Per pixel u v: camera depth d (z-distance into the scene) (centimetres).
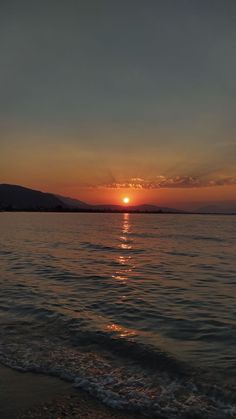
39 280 1619
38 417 529
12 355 745
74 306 1152
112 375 655
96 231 6081
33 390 607
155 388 608
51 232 5628
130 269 1988
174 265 2166
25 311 1077
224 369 680
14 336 856
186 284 1562
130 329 923
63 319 993
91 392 598
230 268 2045
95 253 2789
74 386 618
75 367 689
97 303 1202
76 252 2847
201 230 6656
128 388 608
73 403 566
